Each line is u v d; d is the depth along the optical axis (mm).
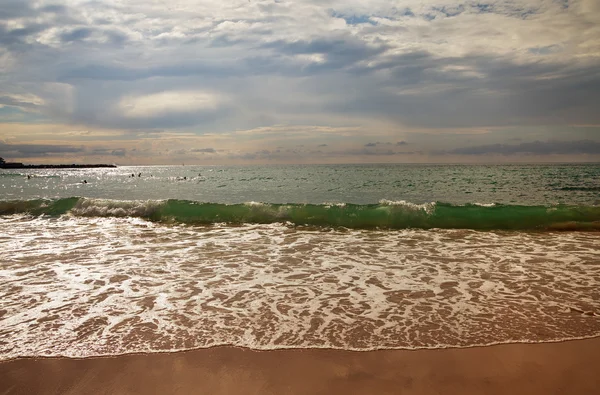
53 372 3213
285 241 8812
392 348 3590
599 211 10984
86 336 3844
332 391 2938
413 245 8359
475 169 65000
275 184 31172
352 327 4047
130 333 3916
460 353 3492
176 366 3293
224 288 5363
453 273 6129
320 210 11820
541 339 3764
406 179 36844
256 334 3887
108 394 2922
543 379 3078
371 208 11703
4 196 22594
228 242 8688
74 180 43438
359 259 7082
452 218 11070
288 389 2969
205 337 3822
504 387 2979
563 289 5309
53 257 7211
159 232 10031
